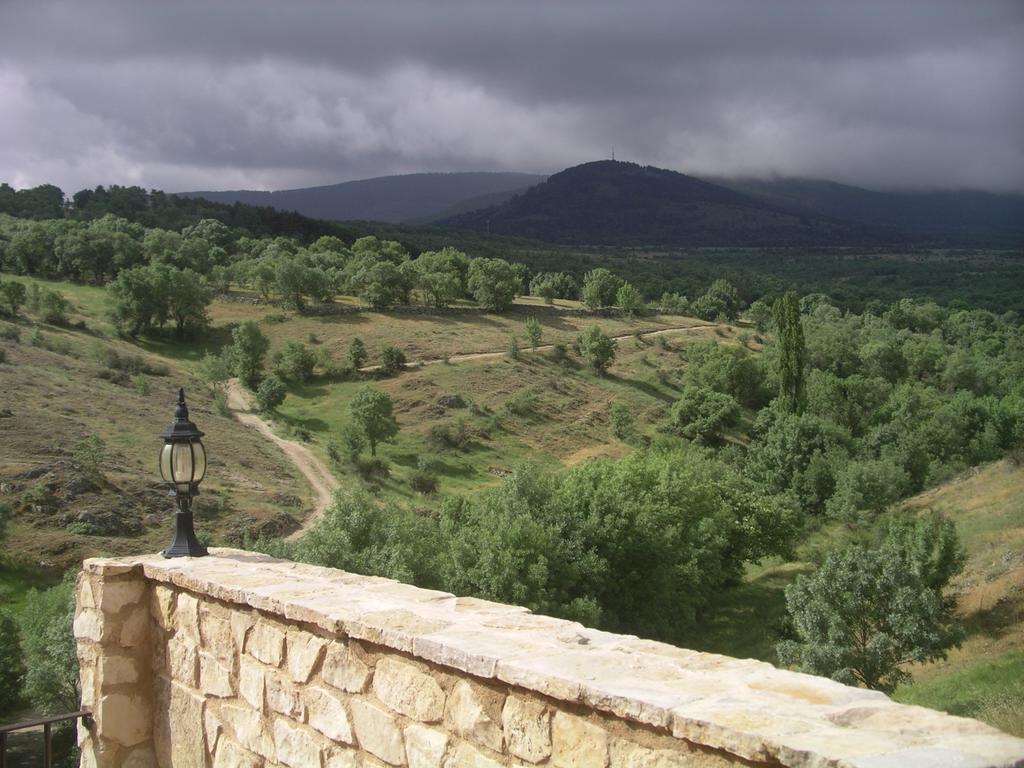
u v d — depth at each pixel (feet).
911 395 216.13
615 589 99.86
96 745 18.84
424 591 16.26
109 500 122.83
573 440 232.73
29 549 106.73
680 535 111.65
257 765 16.16
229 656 16.97
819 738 8.30
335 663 14.51
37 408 161.07
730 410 238.68
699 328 351.05
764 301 435.12
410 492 179.93
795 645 65.98
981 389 247.50
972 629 71.51
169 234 387.96
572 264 590.96
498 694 11.68
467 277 364.58
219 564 19.16
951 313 373.81
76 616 19.76
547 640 12.62
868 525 130.52
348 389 250.98
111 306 284.00
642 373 288.71
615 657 11.65
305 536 86.02
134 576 19.27
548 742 10.92
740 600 121.80
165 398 206.59
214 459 162.91
